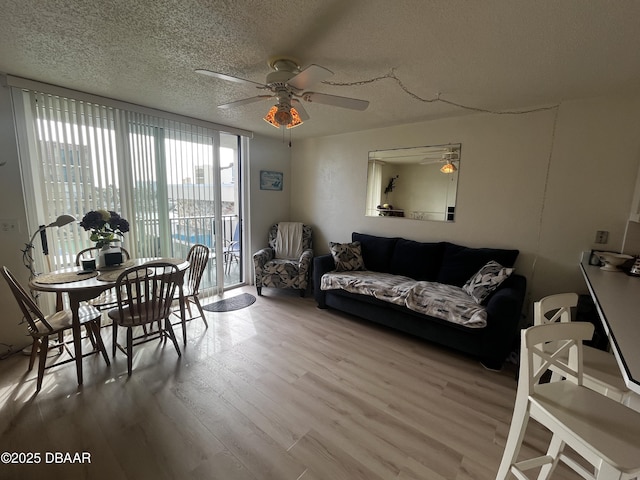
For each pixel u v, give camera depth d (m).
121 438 1.63
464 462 1.54
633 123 2.38
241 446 1.60
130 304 2.18
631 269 2.23
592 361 1.51
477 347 2.42
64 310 2.43
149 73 2.24
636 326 1.26
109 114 2.86
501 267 2.63
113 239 2.63
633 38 1.59
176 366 2.34
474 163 3.15
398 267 3.48
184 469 1.46
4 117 2.32
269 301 3.84
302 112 2.15
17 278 2.46
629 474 0.87
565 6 1.35
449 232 3.38
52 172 2.60
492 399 2.04
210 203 3.80
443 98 2.63
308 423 1.78
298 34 1.66
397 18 1.48
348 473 1.46
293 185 4.85
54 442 1.60
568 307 1.48
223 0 1.38
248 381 2.17
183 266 2.62
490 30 1.57
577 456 1.60
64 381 2.13
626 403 1.32
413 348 2.72
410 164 3.59
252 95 2.71
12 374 2.19
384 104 2.81
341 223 4.32
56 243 2.66
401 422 1.81
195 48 1.85
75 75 2.28
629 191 2.43
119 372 2.25
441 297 2.65
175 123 3.35
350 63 1.99
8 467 1.45
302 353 2.58
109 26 1.62
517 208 2.94
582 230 2.64
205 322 3.04
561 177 2.70
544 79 2.17
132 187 3.06
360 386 2.14
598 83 2.22
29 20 1.56
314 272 3.60
